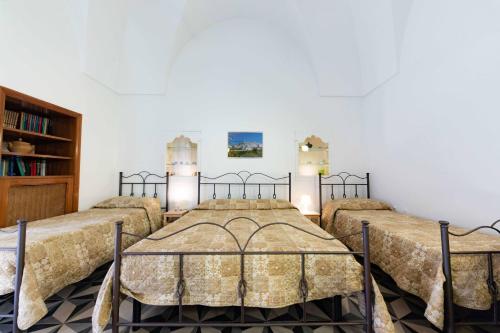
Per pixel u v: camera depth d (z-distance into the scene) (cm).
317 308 160
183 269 127
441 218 219
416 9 244
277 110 348
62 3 244
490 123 176
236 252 124
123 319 146
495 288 124
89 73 279
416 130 250
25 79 206
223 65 348
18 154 204
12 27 195
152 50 324
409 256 157
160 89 337
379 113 314
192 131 343
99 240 199
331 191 344
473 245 144
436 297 120
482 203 182
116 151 336
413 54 251
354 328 140
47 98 229
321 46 327
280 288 126
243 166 342
